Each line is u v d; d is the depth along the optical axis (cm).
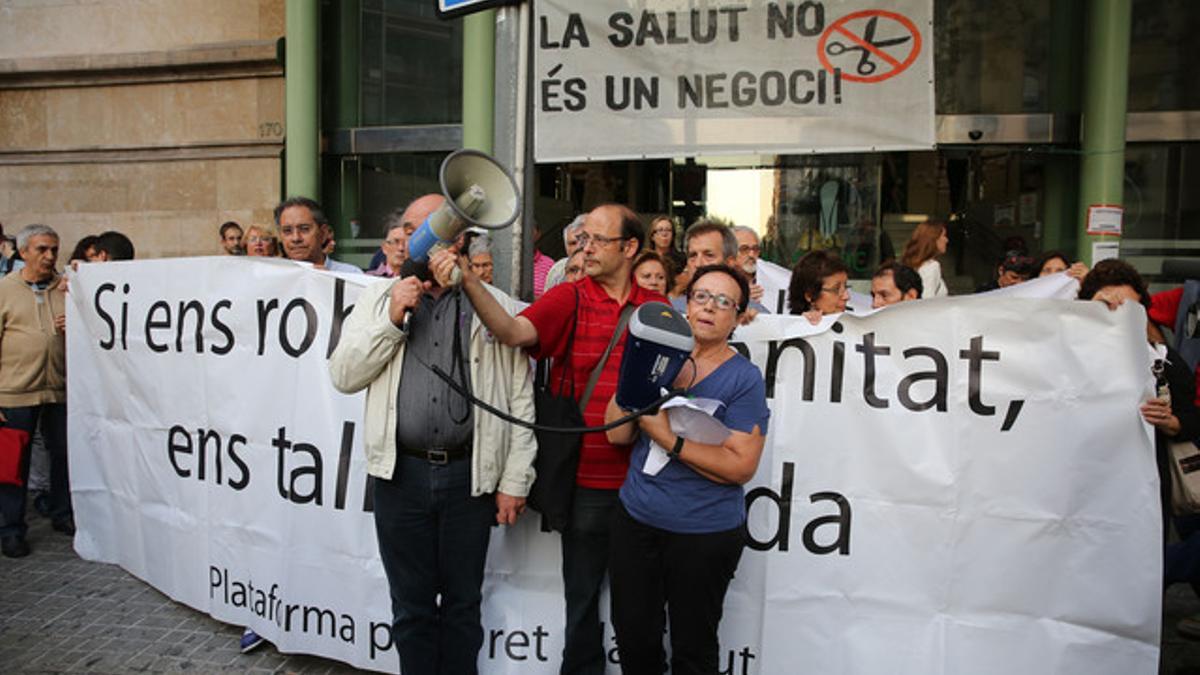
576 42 523
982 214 755
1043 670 306
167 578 418
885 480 317
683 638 282
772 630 324
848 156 769
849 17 492
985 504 311
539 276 582
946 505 313
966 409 312
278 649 372
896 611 316
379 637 353
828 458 321
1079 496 304
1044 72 732
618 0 516
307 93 795
